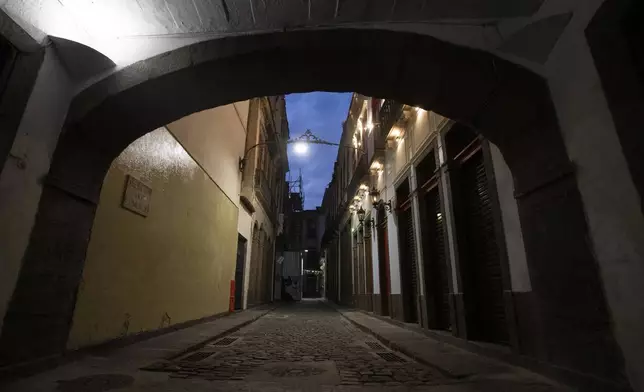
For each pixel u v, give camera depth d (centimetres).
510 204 463
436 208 820
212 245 1059
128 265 581
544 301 370
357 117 1823
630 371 268
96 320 494
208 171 1012
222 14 379
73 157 403
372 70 427
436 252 810
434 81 425
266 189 2078
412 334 785
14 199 327
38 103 350
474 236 629
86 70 399
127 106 418
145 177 635
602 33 289
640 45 270
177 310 796
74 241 416
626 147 268
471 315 596
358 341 745
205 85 433
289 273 4338
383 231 1313
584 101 307
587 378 307
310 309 2066
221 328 842
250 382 371
